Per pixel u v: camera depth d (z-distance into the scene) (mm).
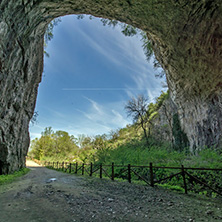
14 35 8500
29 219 3039
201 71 12352
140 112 19688
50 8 9898
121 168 10328
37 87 20406
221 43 9961
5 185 7922
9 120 12516
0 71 8617
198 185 6070
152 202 4211
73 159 32469
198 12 9695
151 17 11406
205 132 13062
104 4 10797
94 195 5031
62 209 3635
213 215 3203
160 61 17641
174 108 21000
